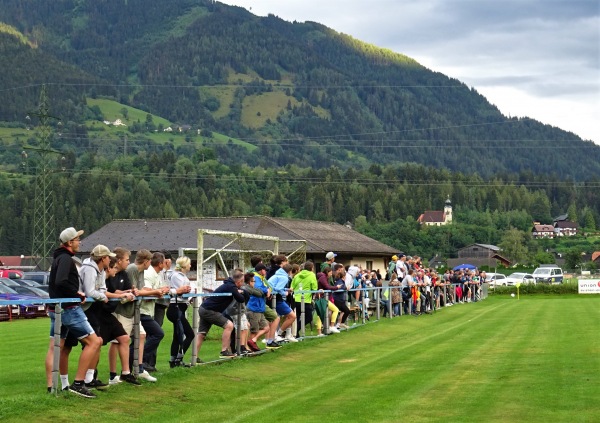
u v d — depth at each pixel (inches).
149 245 2047.2
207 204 5147.6
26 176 5940.0
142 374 521.0
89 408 439.2
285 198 5684.1
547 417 424.5
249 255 1174.3
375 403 477.4
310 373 617.6
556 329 982.4
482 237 5600.4
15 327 1077.1
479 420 421.7
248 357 671.8
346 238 2209.6
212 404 481.7
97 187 5157.5
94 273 470.0
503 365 631.2
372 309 1225.4
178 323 588.1
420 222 5570.9
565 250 6294.3
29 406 421.4
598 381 534.6
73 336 464.8
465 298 1872.5
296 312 845.8
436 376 580.4
